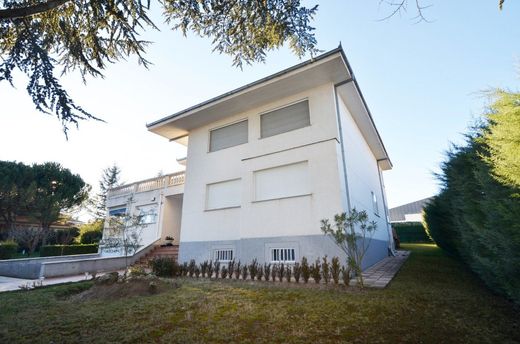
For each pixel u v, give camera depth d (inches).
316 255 362.9
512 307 195.5
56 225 1195.9
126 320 184.9
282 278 337.4
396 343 141.0
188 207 540.1
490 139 175.6
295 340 146.1
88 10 206.4
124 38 217.0
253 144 489.1
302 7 212.5
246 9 218.5
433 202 507.2
